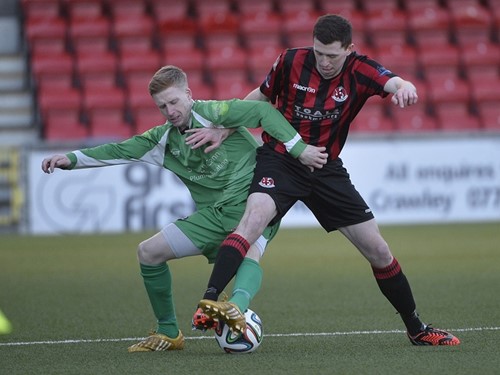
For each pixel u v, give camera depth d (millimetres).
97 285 33844
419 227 54781
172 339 20391
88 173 54969
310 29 69188
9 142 63125
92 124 62844
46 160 19984
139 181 54906
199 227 19719
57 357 19734
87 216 55031
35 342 21969
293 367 17688
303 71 20078
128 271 38125
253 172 20094
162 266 19938
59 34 67438
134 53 66562
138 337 22562
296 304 28344
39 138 63031
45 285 34000
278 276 35781
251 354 19453
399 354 19109
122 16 69250
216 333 19438
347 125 20344
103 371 17766
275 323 24516
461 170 57000
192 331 23453
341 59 19547
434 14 71000
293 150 19578
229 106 19734
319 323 24375
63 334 23203
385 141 56562
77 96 64062
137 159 20406
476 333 21922
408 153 56688
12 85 66750
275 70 20453
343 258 42062
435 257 41094
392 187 56594
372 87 19891
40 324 25031
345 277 35188
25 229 55344
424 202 56875
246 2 70625
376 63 20000
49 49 66625
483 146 57094
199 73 66188
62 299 30297
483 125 65188
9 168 55312
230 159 20094
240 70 66312
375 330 22906
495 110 65938
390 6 71688
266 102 20156
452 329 22656
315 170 19891
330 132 20188
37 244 49750
